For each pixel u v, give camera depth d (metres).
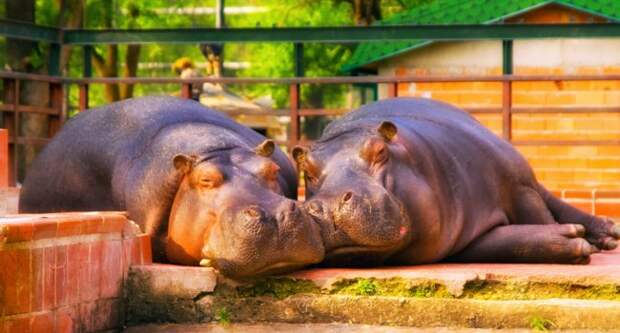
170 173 12.74
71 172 14.49
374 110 15.50
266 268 11.50
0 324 10.32
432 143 13.95
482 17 36.75
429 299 11.94
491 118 33.88
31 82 31.48
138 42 24.20
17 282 10.45
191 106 14.71
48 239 10.85
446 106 15.94
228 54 69.31
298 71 24.22
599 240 16.03
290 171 15.06
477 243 13.91
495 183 14.62
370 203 11.97
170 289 12.18
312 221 11.77
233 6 66.62
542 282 11.94
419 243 12.91
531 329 11.80
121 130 14.20
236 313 12.12
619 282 11.86
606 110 23.08
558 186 33.53
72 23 42.56
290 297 12.04
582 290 11.93
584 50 34.28
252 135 14.91
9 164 22.48
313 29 23.91
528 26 23.36
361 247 12.06
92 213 12.16
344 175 12.45
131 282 12.26
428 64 35.59
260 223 11.33
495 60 34.94
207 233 12.03
